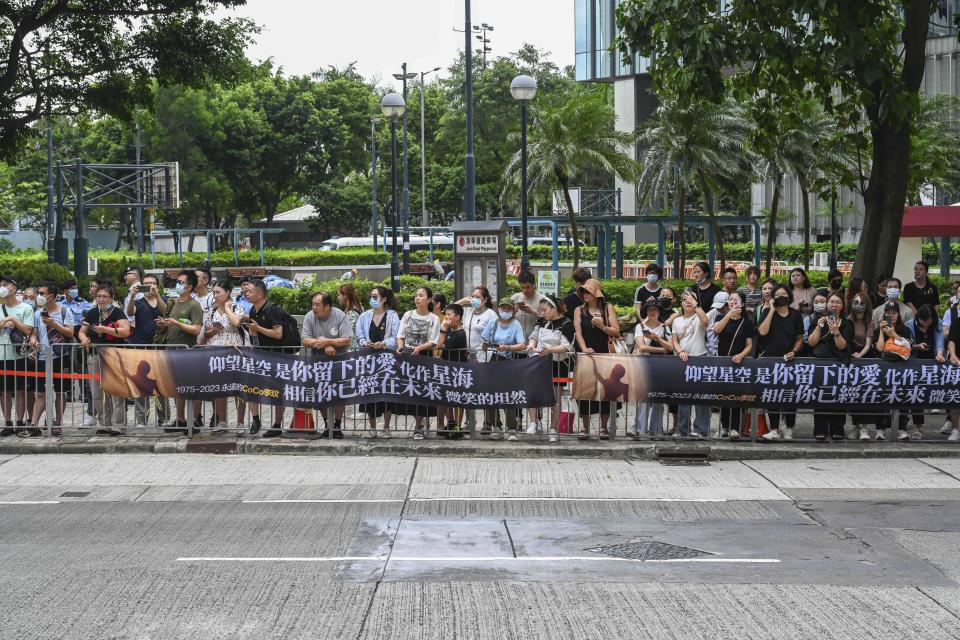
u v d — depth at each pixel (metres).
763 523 9.67
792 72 16.03
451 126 71.38
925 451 12.95
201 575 7.93
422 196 67.88
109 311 13.55
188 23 27.00
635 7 16.09
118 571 8.03
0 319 13.29
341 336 13.48
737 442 13.24
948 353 13.25
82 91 27.25
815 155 30.11
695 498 10.71
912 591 7.62
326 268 52.62
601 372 13.06
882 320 13.20
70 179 64.62
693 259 53.47
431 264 52.00
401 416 14.57
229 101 67.38
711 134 29.62
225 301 13.47
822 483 11.47
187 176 64.75
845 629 6.79
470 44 22.20
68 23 26.50
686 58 15.47
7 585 7.69
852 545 8.90
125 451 12.91
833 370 13.02
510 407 13.07
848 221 56.44
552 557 8.45
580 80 64.06
